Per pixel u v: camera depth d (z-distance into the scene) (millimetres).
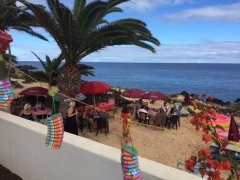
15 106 12820
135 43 13531
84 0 13836
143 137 11984
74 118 8172
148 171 2904
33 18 15477
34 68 18906
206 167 2570
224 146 2740
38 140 4180
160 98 15812
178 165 8828
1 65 8367
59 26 12523
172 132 13086
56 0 11789
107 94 19094
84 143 3652
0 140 5074
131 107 15570
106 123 12039
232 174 2678
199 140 12102
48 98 14352
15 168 4770
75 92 13562
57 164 3893
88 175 3465
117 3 13102
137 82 83750
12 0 15312
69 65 13742
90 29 12297
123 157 2646
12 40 4543
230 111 20031
